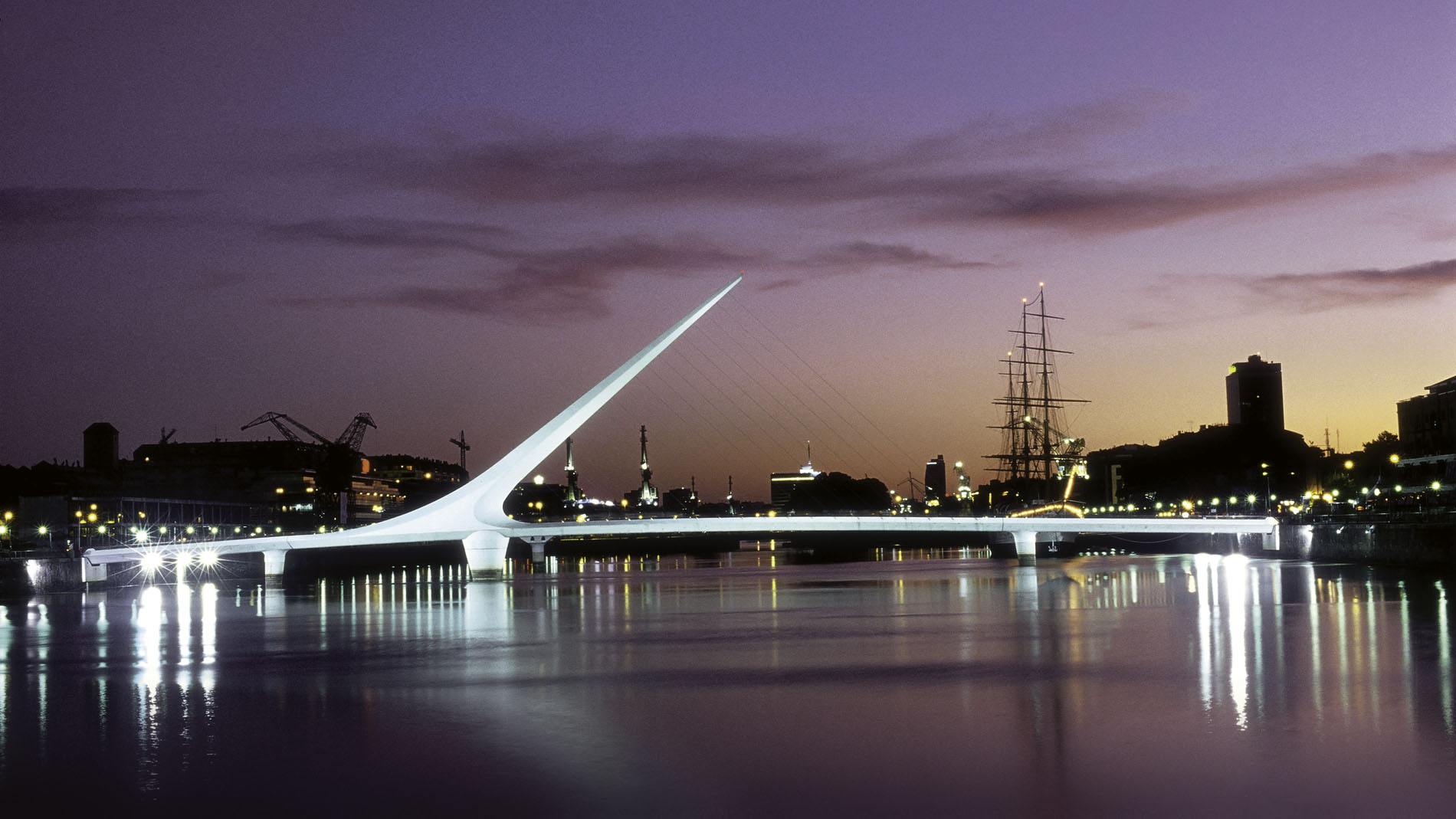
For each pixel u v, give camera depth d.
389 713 43.09
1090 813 29.95
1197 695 44.09
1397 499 155.00
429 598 101.06
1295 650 55.25
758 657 56.97
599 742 37.81
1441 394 141.75
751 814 30.19
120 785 33.47
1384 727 38.12
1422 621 66.25
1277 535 145.75
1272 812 29.81
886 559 191.12
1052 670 50.94
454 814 30.55
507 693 47.06
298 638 68.50
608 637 66.69
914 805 30.72
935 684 47.78
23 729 41.06
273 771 34.66
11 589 109.19
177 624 78.75
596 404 122.62
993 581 112.62
